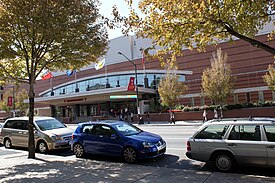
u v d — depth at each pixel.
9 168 8.41
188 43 8.04
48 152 12.16
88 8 10.00
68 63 12.00
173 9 7.69
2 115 62.66
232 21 7.65
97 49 10.62
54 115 55.28
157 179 6.37
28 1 8.87
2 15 9.23
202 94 32.84
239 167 7.46
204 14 7.18
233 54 37.59
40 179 6.82
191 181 6.09
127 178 6.58
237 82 36.41
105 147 9.55
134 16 8.45
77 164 8.76
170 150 10.88
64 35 9.49
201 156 7.52
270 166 6.54
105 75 48.66
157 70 43.09
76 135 10.56
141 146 8.67
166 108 36.59
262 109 28.16
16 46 10.14
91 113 50.03
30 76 10.63
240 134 7.05
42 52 11.14
